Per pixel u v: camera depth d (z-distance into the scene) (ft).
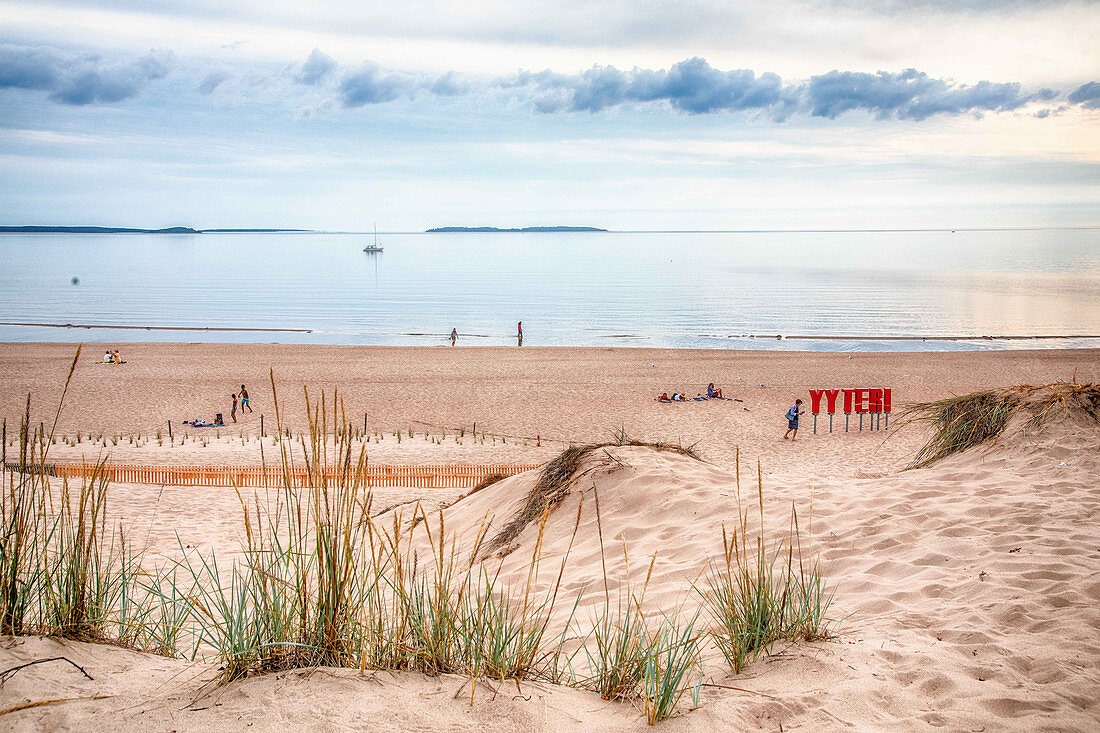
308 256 642.63
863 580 14.90
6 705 7.51
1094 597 12.40
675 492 21.97
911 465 28.32
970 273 362.74
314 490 9.56
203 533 30.01
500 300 245.24
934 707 9.11
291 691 8.16
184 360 115.75
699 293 265.13
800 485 22.74
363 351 128.57
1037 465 22.59
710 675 10.35
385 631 10.02
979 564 14.78
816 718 8.77
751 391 93.97
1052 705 9.00
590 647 12.37
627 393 92.43
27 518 10.15
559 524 22.25
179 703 7.85
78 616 9.94
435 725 7.77
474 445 63.36
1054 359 117.29
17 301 234.58
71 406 82.99
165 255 650.02
